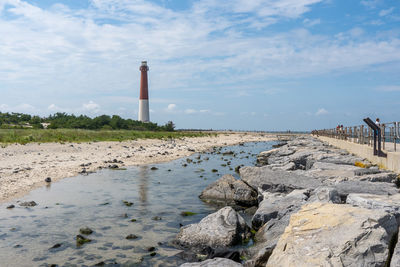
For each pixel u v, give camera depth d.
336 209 6.49
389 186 10.59
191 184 15.91
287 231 6.21
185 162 24.95
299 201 9.68
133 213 10.80
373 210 6.32
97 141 37.75
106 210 11.05
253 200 12.63
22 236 8.46
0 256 7.23
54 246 7.80
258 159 27.59
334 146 33.88
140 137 49.81
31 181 15.05
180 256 7.46
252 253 7.35
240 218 8.94
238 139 72.69
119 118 72.12
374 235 5.41
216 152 35.59
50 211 10.72
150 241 8.34
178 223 9.84
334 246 5.35
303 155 22.56
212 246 7.83
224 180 13.85
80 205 11.56
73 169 18.97
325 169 15.48
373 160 17.06
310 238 5.73
